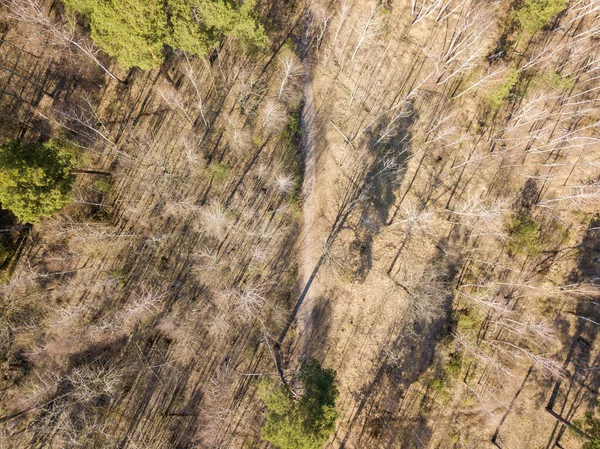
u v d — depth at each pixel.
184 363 30.33
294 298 31.41
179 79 29.58
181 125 29.70
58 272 28.84
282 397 24.25
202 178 30.12
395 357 31.62
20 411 28.36
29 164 21.48
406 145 31.62
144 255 29.78
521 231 31.05
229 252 30.64
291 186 30.84
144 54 23.05
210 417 30.44
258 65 30.38
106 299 29.41
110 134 29.06
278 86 30.70
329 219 31.53
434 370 31.61
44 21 25.61
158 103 29.36
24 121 28.09
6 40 27.58
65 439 28.80
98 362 29.39
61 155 23.25
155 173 29.66
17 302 28.38
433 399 31.56
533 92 31.50
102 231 29.11
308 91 31.36
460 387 31.64
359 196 31.62
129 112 29.16
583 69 31.47
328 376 25.77
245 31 26.23
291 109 30.95
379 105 31.52
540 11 27.58
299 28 30.98
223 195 30.45
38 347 28.73
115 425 29.52
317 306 31.66
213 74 29.91
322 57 31.23
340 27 31.08
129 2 20.67
